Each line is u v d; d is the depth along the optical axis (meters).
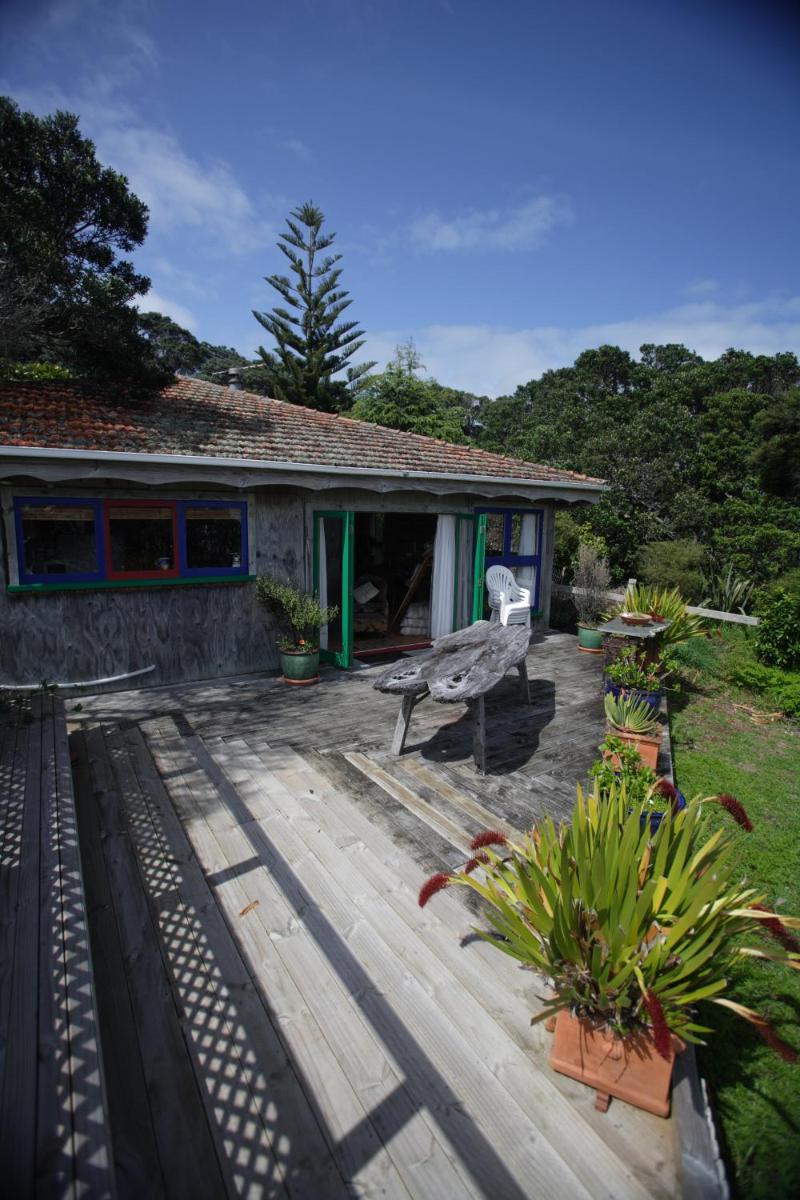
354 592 9.68
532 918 2.07
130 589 6.34
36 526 5.80
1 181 7.35
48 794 3.39
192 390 9.74
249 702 6.20
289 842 3.53
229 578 6.90
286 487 7.30
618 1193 1.70
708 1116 1.84
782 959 2.00
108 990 2.38
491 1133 1.86
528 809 4.02
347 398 23.16
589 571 10.33
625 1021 1.92
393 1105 1.94
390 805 4.04
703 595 14.49
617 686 5.87
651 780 3.31
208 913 2.86
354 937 2.73
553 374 41.78
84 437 5.91
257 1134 1.84
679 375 33.97
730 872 1.95
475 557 9.23
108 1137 1.48
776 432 21.89
